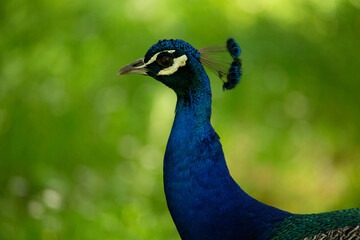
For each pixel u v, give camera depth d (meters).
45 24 9.67
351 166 12.00
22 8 9.95
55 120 9.70
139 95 9.42
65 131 9.70
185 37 8.85
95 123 9.62
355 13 10.24
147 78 9.42
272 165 11.53
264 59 9.20
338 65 10.12
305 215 5.46
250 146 10.83
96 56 9.28
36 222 9.04
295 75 9.52
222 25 9.03
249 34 9.16
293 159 11.20
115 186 9.88
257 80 9.19
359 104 10.66
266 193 12.79
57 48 9.41
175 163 5.40
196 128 5.48
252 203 5.45
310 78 9.87
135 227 9.62
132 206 9.75
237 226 5.32
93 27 9.25
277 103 9.77
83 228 9.17
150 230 9.66
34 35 9.72
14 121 9.74
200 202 5.29
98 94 9.48
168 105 8.98
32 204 9.13
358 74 10.35
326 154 11.88
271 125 10.01
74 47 9.32
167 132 9.51
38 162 9.73
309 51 9.66
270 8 9.34
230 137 10.25
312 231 5.19
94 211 9.44
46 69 9.51
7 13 10.02
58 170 9.84
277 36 9.38
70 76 9.45
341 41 10.30
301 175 12.10
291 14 9.53
